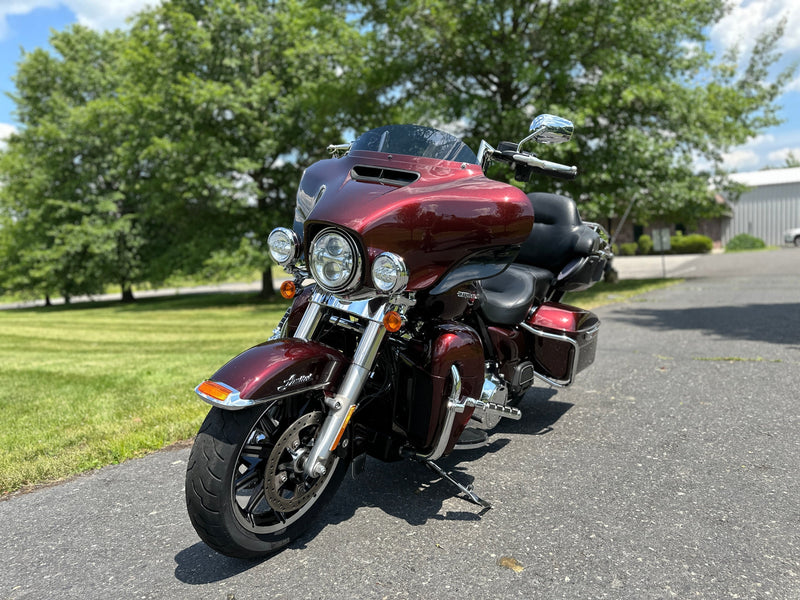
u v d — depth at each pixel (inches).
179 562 106.2
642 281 802.2
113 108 1043.3
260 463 105.7
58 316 884.6
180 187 917.2
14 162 1264.8
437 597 92.6
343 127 842.2
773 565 99.7
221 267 924.6
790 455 147.6
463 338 121.6
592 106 637.3
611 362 258.5
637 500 125.3
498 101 675.4
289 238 117.3
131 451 164.2
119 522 123.1
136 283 1254.3
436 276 113.0
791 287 587.8
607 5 639.8
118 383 260.1
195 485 95.5
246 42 928.3
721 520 115.6
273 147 908.6
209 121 912.9
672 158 682.2
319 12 746.8
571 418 182.5
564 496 128.2
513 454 154.1
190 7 943.0
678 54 748.0
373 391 122.5
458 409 117.6
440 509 123.9
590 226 185.9
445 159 121.6
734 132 757.3
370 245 103.8
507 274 164.9
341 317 119.7
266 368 98.9
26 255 1230.9
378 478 140.9
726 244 1866.4
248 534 101.3
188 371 284.7
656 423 175.2
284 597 93.7
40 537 117.5
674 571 98.3
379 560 104.1
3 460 158.1
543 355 167.6
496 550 106.6
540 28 665.0
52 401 227.9
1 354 412.8
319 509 114.3
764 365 240.8
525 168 138.9
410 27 656.4
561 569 99.7
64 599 95.6
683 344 295.7
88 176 1204.5
